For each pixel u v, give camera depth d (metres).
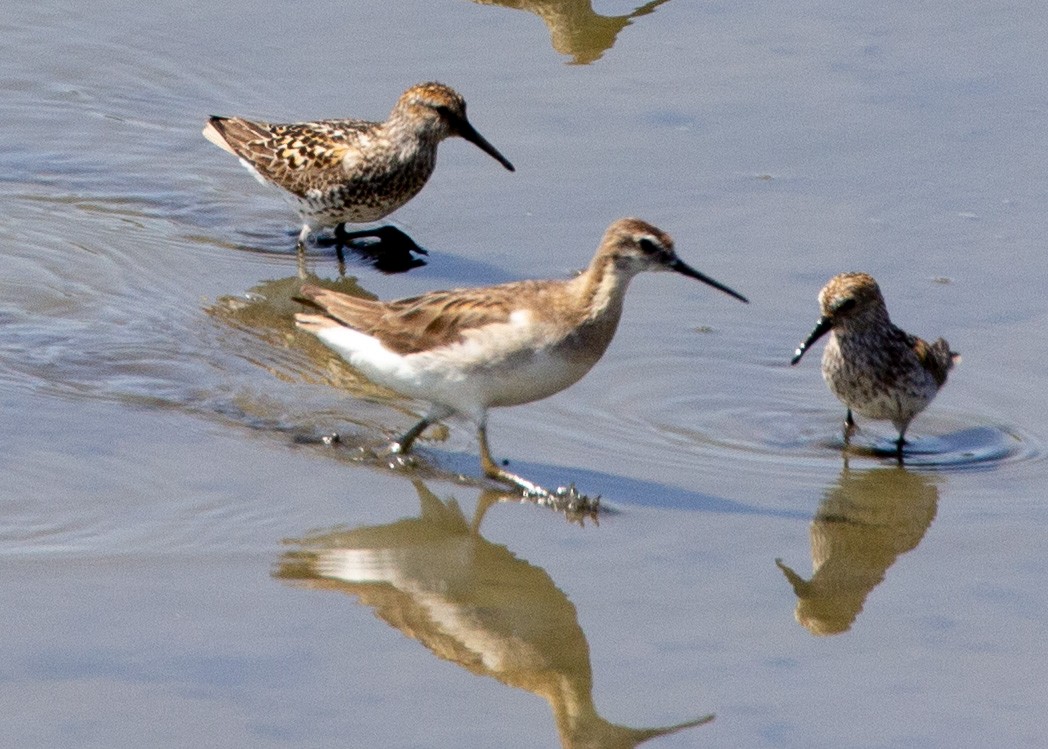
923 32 23.12
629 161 20.05
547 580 12.55
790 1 24.12
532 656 11.46
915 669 11.38
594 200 19.30
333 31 23.14
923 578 12.69
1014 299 17.14
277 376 15.92
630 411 15.42
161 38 22.98
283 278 18.20
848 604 12.27
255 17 23.58
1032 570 12.80
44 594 11.92
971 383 15.86
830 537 13.27
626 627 11.90
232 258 18.66
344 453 14.51
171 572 12.34
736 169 19.86
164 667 11.05
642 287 17.62
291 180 18.92
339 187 18.59
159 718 10.45
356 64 22.22
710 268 17.81
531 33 23.17
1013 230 18.50
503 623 11.88
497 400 14.00
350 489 13.89
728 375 16.08
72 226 19.02
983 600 12.35
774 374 16.16
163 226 19.30
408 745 10.30
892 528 13.46
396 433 14.92
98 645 11.28
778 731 10.62
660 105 21.27
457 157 20.64
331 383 15.87
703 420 15.34
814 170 19.81
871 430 15.29
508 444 14.74
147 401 15.20
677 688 11.11
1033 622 12.02
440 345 13.76
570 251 18.33
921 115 20.97
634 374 16.03
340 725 10.48
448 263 18.25
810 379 16.11
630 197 19.30
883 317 14.61
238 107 21.19
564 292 13.69
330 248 19.05
